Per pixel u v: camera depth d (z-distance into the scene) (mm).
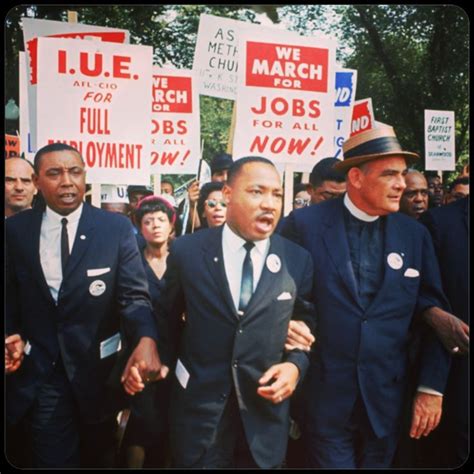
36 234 3256
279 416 2934
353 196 3238
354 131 6539
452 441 3719
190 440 2877
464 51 15320
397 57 16938
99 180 4328
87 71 4262
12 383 3258
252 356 2861
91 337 3264
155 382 3160
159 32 14047
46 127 4199
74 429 3318
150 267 4008
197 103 5727
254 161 2859
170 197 6434
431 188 7348
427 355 3303
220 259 2904
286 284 2932
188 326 2934
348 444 3184
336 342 3135
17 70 10633
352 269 3170
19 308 3318
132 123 4352
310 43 4418
